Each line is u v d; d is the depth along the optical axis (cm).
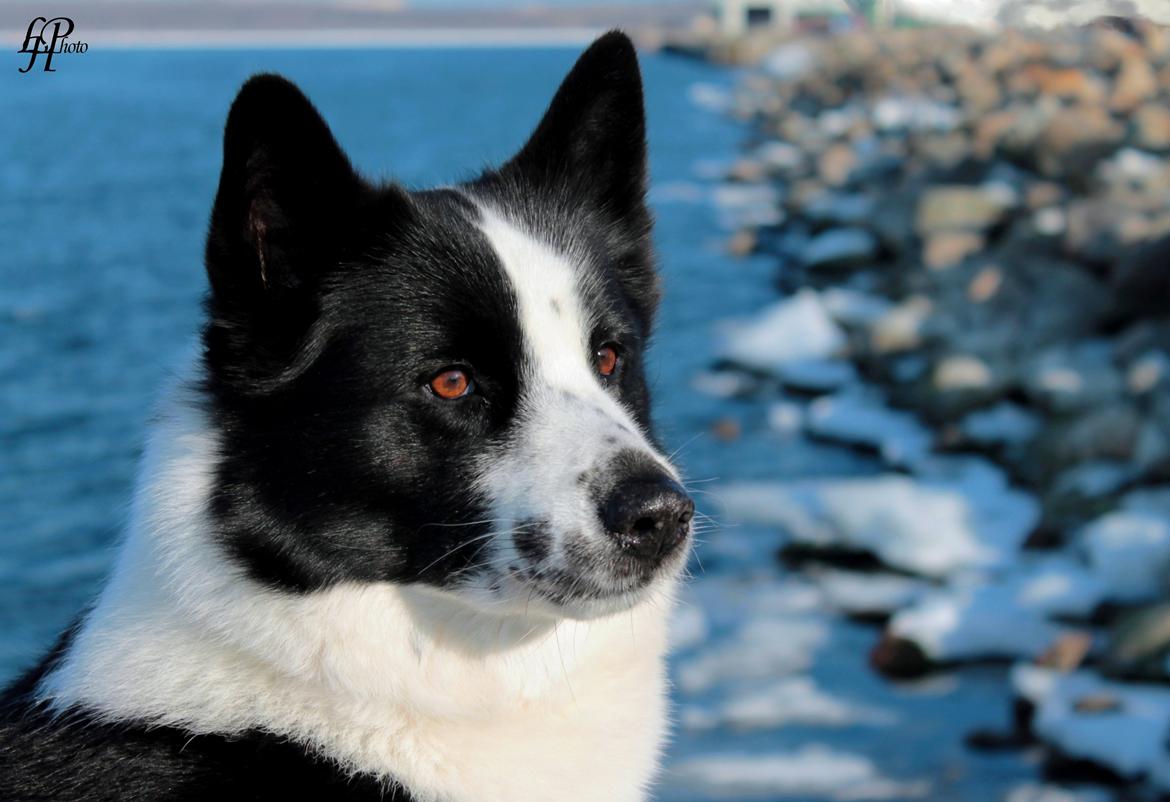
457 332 364
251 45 11262
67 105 5362
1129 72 2330
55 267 2192
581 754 372
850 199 2536
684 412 1427
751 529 1066
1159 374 1212
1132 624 778
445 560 356
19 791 337
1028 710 755
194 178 3356
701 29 8294
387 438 356
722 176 3256
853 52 4759
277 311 359
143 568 358
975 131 2650
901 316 1545
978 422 1250
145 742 344
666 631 401
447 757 361
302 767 350
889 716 779
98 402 1431
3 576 1003
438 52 9862
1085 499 997
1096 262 1537
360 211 370
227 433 354
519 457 357
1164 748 688
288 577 346
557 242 394
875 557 985
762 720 777
